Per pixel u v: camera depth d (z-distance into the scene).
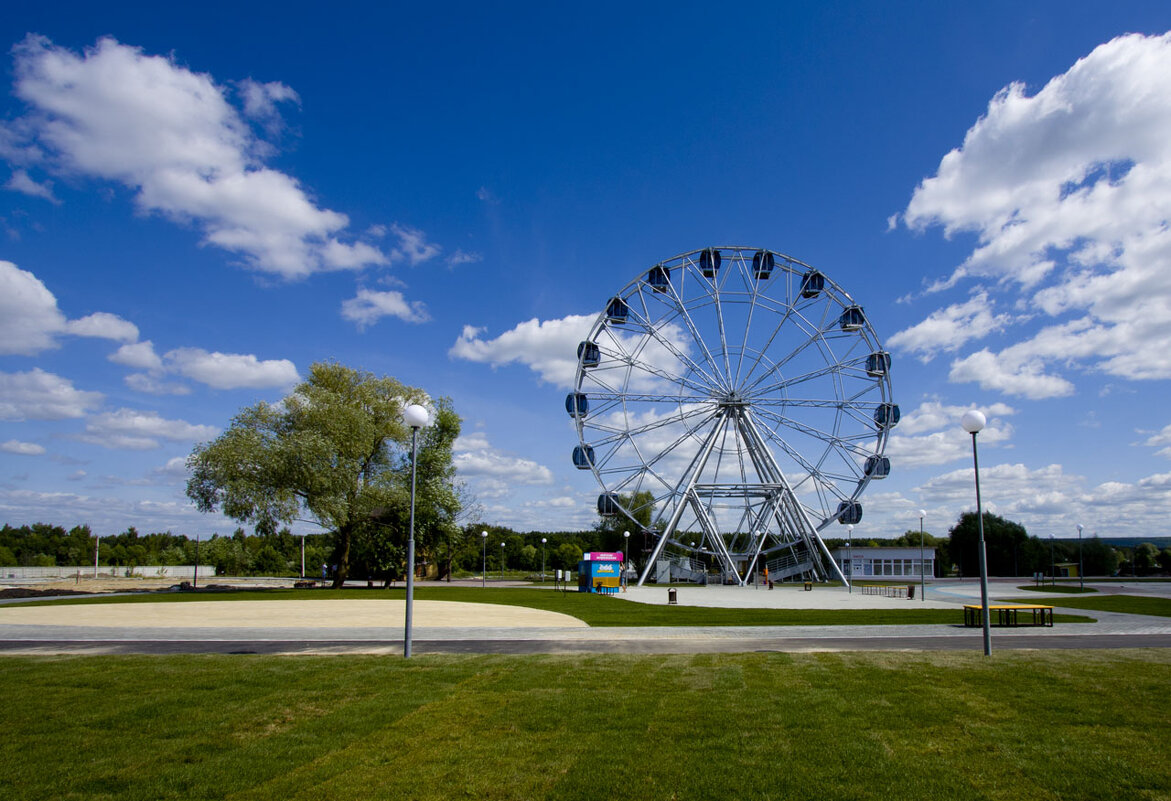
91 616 32.22
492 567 146.38
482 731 12.23
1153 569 141.25
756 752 11.09
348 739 11.78
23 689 15.10
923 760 10.72
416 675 16.66
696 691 15.06
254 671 17.03
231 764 10.54
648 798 9.30
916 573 102.88
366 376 68.38
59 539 153.75
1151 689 15.29
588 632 26.11
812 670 17.31
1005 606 28.98
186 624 28.67
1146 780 9.97
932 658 19.11
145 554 141.75
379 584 83.69
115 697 14.43
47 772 10.16
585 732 12.16
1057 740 11.72
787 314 66.44
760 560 85.81
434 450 75.31
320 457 57.84
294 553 144.62
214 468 54.81
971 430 20.77
